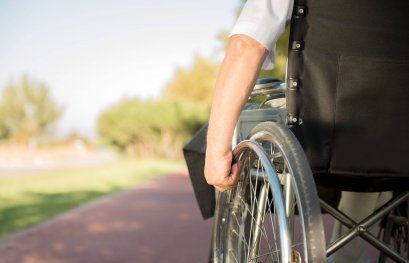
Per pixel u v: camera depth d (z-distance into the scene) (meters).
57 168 30.09
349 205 2.47
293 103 1.90
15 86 62.69
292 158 1.70
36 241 7.06
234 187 2.05
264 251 2.05
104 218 9.47
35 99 62.97
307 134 1.90
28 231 7.84
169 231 7.88
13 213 10.06
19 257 6.06
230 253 2.31
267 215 2.06
